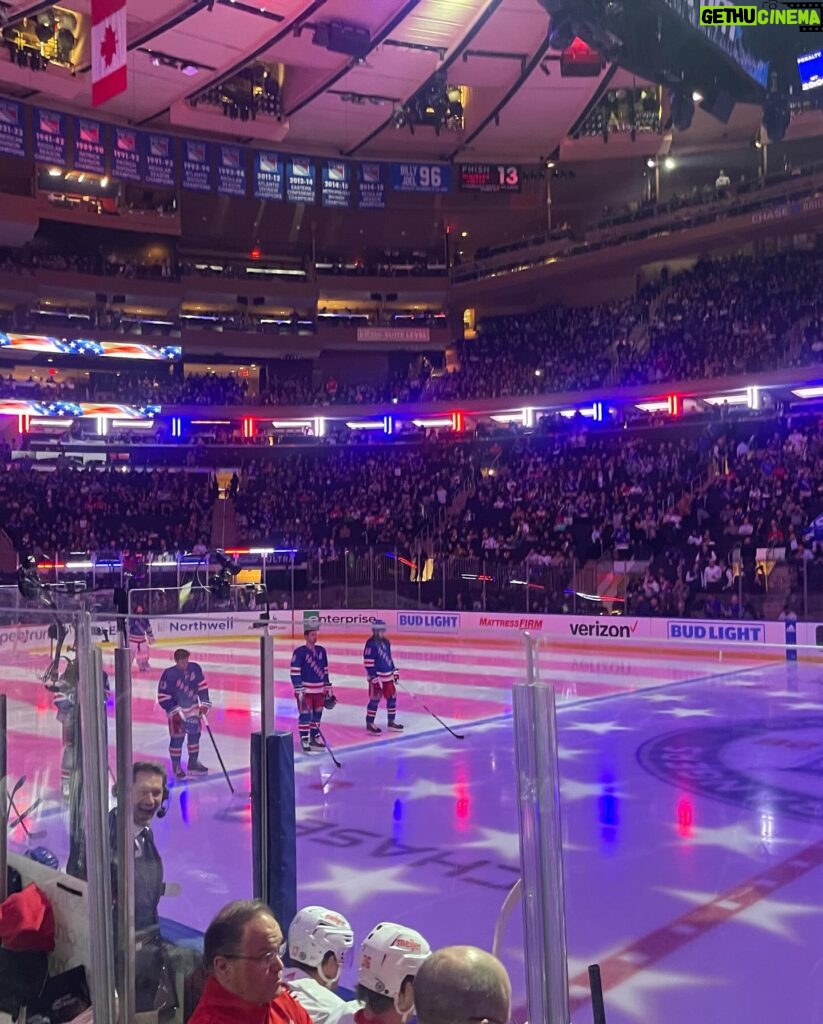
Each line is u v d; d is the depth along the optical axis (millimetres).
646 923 5547
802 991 4781
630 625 23391
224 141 37969
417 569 26641
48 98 33469
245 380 41688
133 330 38656
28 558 13734
